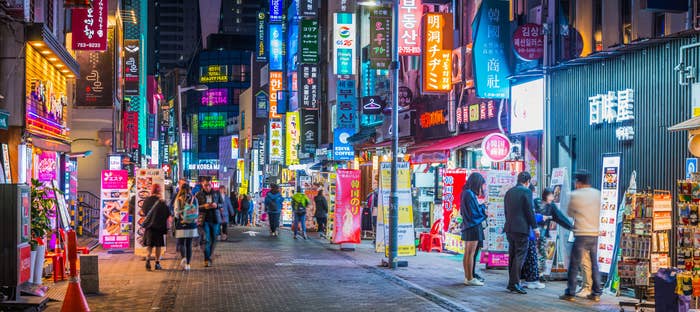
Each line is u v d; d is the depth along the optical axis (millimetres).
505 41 22672
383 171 21844
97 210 32469
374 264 19891
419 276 17078
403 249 19812
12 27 18984
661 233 12406
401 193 19875
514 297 13758
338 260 21047
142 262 20375
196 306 12727
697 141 12555
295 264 19922
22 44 19156
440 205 24719
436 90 25922
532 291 14648
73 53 28500
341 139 43062
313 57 53375
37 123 20672
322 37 54031
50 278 16234
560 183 16094
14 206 12102
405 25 27859
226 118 149750
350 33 40938
